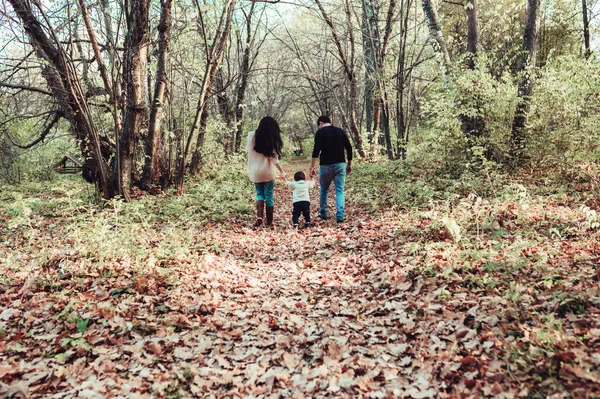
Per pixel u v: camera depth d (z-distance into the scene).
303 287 5.18
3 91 11.09
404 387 2.98
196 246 6.50
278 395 3.03
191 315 4.24
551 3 17.53
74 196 10.52
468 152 10.59
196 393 3.05
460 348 3.31
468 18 11.76
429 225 6.62
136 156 11.71
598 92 8.66
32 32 10.07
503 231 5.86
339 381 3.11
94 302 4.34
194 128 11.69
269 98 35.16
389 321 4.00
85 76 11.86
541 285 4.07
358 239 7.00
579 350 2.85
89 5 10.45
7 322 4.07
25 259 5.85
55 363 3.39
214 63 12.30
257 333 3.94
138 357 3.48
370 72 18.83
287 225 8.61
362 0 18.38
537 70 10.88
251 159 8.34
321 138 8.40
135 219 8.49
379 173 13.18
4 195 14.59
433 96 11.02
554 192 8.18
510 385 2.74
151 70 12.09
